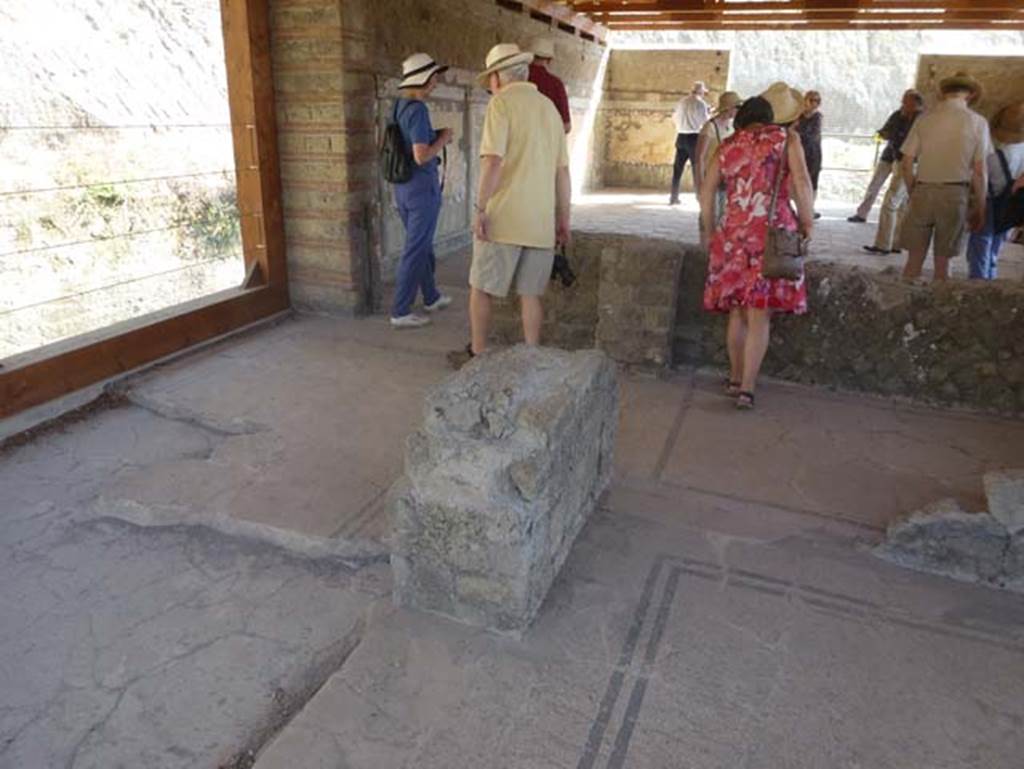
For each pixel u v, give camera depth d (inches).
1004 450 130.9
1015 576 92.1
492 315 176.4
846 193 504.4
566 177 150.7
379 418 140.2
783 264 131.3
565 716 73.2
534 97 141.6
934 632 85.4
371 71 198.5
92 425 140.4
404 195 183.2
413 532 83.7
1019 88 461.7
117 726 74.5
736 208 137.1
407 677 77.5
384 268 239.8
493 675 77.9
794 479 119.5
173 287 375.9
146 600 92.6
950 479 120.4
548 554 88.0
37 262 320.5
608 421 107.7
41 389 139.2
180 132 382.9
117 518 109.7
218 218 397.4
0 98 324.2
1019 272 281.1
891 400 151.9
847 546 101.7
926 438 135.1
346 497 111.7
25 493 116.1
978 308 142.6
